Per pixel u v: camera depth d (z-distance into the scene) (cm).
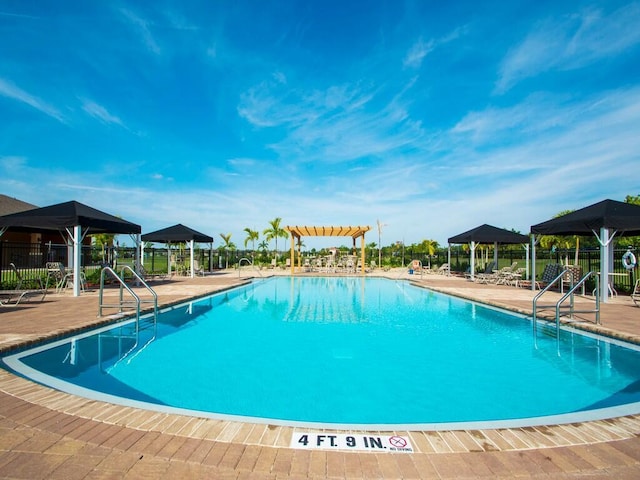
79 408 279
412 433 246
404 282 1744
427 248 3503
